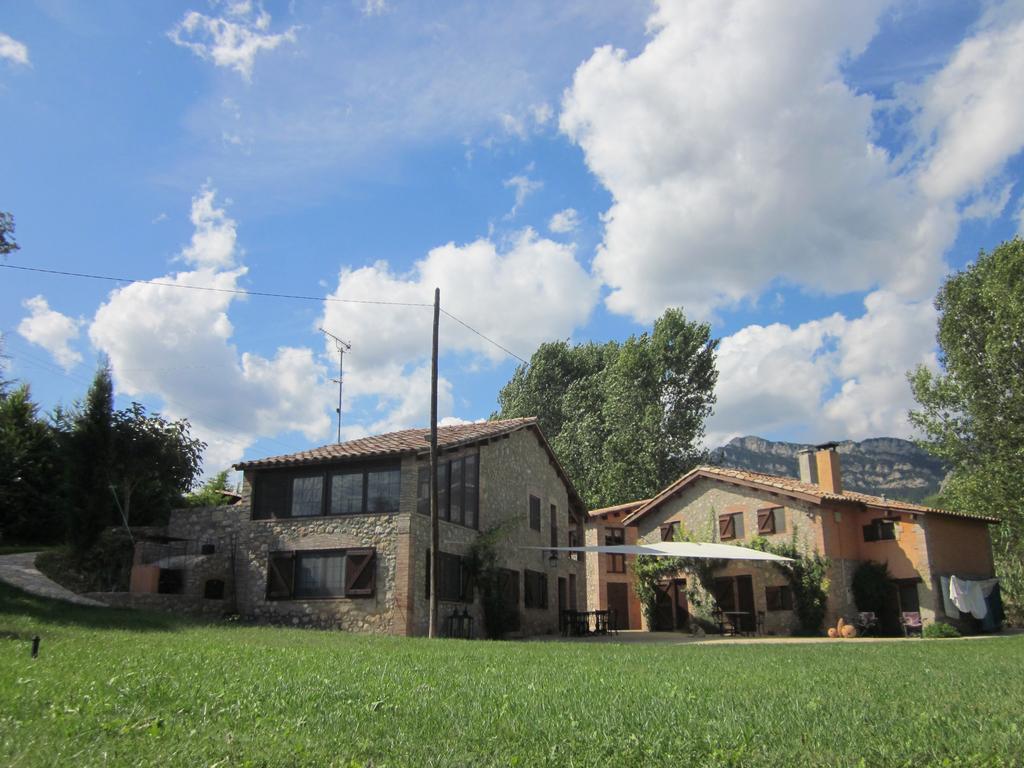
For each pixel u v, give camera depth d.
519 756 5.15
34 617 16.19
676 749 5.43
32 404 31.19
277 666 9.52
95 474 23.55
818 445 32.31
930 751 5.38
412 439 25.08
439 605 23.27
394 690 7.75
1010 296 32.72
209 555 24.14
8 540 29.36
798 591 28.47
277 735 5.59
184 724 5.85
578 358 58.28
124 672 8.16
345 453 22.92
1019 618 34.09
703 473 32.44
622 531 40.25
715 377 47.88
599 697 7.65
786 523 29.56
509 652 13.62
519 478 29.66
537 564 30.05
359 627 21.69
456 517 25.12
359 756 5.13
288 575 22.77
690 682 9.11
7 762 4.61
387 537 22.09
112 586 23.84
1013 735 5.84
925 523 27.98
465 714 6.51
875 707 7.13
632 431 46.38
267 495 23.92
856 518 29.80
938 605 27.28
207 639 13.96
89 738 5.26
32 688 6.87
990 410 34.03
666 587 33.38
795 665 11.66
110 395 24.09
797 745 5.55
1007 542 34.69
